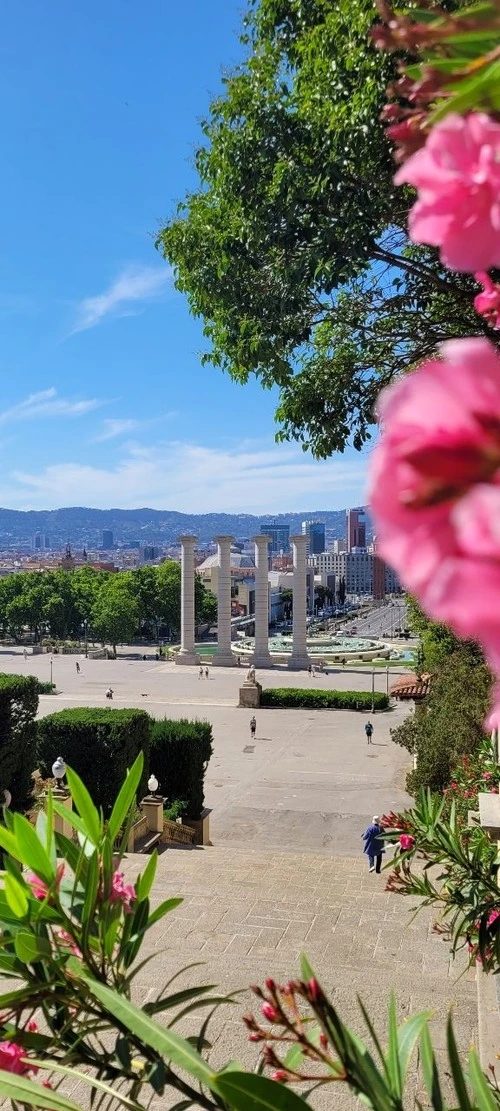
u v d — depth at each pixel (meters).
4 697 19.75
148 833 19.16
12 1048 2.30
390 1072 2.03
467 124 0.73
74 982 2.45
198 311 11.33
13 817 2.51
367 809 26.75
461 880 5.04
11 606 98.94
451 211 0.73
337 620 152.00
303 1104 1.55
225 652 69.00
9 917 2.50
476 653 21.36
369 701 48.09
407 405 0.61
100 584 103.88
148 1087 7.36
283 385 10.38
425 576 0.54
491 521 0.50
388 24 1.11
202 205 10.82
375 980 10.07
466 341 0.62
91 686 56.91
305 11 8.79
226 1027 8.70
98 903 2.61
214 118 9.62
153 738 22.61
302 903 13.13
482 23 1.02
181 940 11.41
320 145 8.25
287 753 35.91
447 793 9.68
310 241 8.61
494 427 0.57
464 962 10.70
